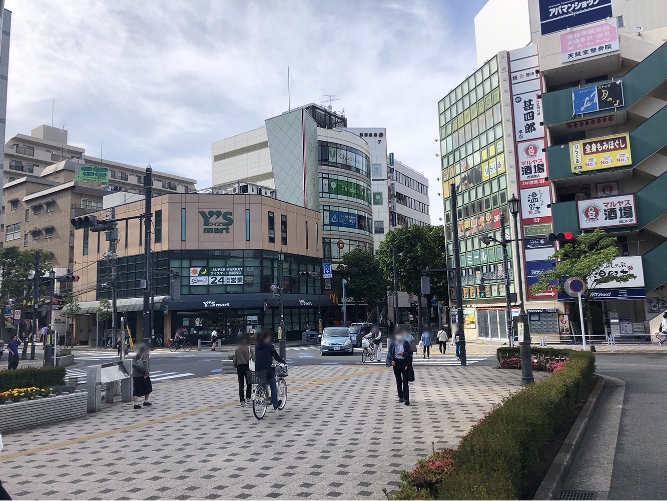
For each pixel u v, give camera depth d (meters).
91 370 11.10
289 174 52.03
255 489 5.61
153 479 6.06
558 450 6.56
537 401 6.68
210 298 38.59
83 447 7.76
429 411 9.98
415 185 82.06
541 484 5.08
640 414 9.06
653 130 26.67
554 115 29.17
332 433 8.30
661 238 27.88
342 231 53.78
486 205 34.34
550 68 30.09
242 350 11.66
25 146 68.50
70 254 53.09
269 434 8.37
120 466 6.65
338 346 27.25
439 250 44.78
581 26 30.05
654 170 27.36
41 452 7.48
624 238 28.58
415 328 52.72
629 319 28.02
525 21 36.16
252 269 40.59
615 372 15.38
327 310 50.97
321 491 5.50
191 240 39.56
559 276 24.52
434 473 4.36
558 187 30.91
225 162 61.56
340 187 54.72
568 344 27.22
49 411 9.73
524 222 30.92
